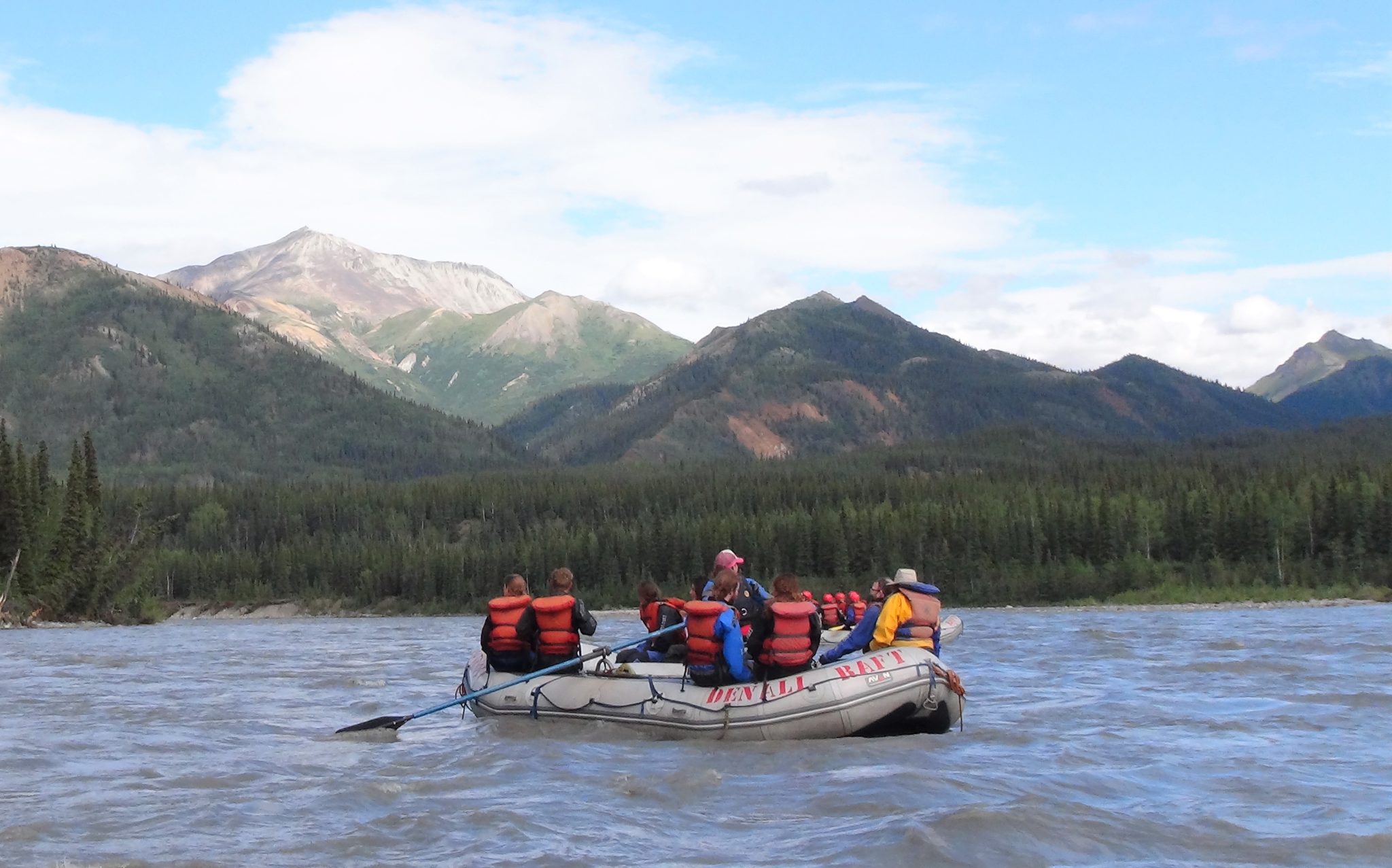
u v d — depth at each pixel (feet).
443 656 147.02
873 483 614.34
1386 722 69.10
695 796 48.34
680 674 67.26
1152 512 435.12
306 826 43.52
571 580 69.67
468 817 44.42
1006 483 609.01
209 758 59.57
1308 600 366.43
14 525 316.19
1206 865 37.81
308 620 435.94
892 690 60.85
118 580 356.79
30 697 90.53
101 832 42.93
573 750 59.41
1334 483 419.74
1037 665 112.98
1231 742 61.87
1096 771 53.26
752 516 513.86
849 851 39.06
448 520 654.94
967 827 41.14
